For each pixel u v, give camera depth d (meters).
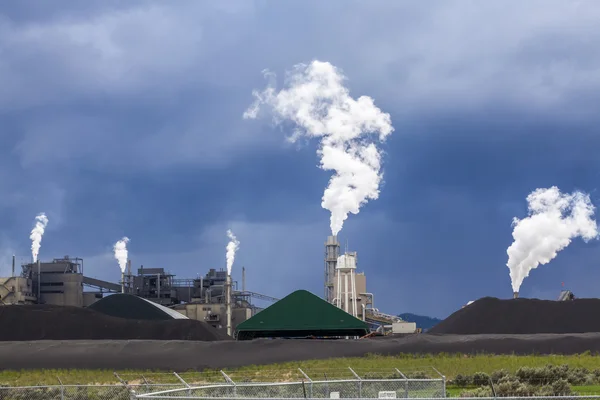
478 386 58.22
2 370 84.44
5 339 112.81
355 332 121.50
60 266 188.38
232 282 186.88
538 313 121.56
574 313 121.00
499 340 95.88
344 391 49.75
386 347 94.19
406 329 160.62
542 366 67.56
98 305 133.25
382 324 174.38
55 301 186.00
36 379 71.81
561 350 94.12
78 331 114.69
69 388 57.00
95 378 72.44
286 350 91.31
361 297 173.62
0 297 174.50
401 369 71.44
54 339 113.19
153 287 197.25
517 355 92.38
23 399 53.12
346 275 171.00
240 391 51.00
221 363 86.12
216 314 173.25
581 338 96.00
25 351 88.56
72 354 87.62
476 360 81.75
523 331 119.94
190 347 90.19
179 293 197.62
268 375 70.56
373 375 65.00
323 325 118.25
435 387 54.97
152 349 89.44
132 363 85.81
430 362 80.38
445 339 98.06
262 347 91.62
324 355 90.38
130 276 198.75
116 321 116.94
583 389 54.50
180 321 117.81
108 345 90.19
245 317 177.50
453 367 74.19
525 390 48.84
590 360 80.75
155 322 117.75
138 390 54.28
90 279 195.62
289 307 119.62
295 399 31.81
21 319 114.88
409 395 49.19
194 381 67.31
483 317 123.31
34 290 186.25
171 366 84.75
